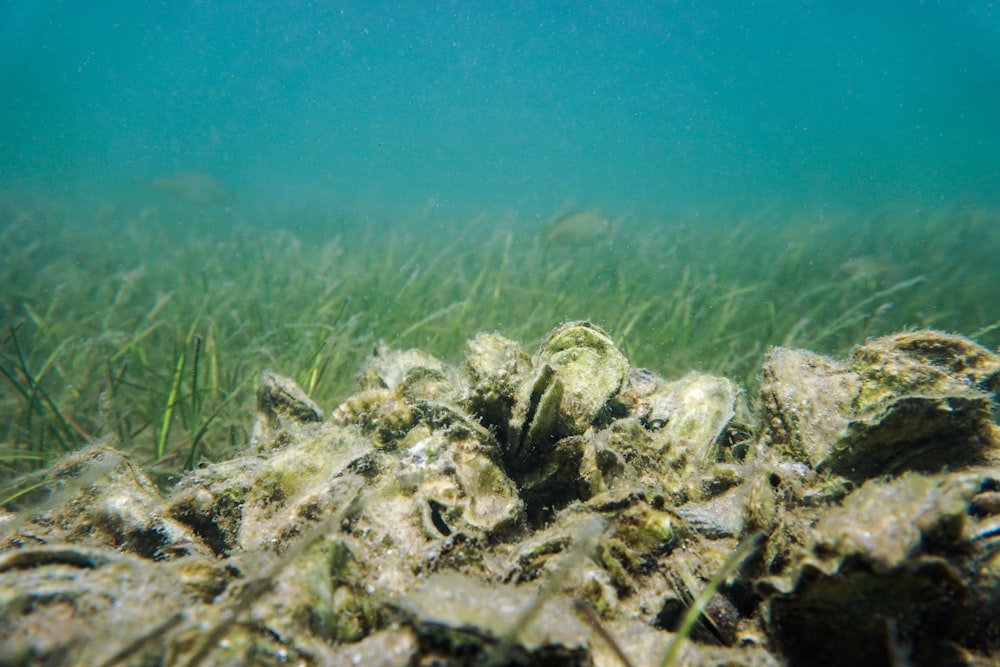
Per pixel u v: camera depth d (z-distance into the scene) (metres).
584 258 1.96
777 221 3.25
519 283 1.56
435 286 1.43
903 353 0.43
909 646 0.25
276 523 0.35
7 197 3.21
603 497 0.35
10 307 1.18
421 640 0.24
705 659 0.27
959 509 0.27
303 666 0.25
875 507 0.27
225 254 1.95
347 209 3.63
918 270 1.65
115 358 0.85
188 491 0.39
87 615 0.25
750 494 0.35
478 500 0.37
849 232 2.59
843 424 0.39
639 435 0.42
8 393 0.79
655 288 1.54
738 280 1.59
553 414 0.40
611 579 0.32
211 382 0.77
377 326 1.07
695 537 0.34
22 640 0.24
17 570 0.28
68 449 0.62
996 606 0.27
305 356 0.89
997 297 1.46
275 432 0.48
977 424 0.34
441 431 0.41
